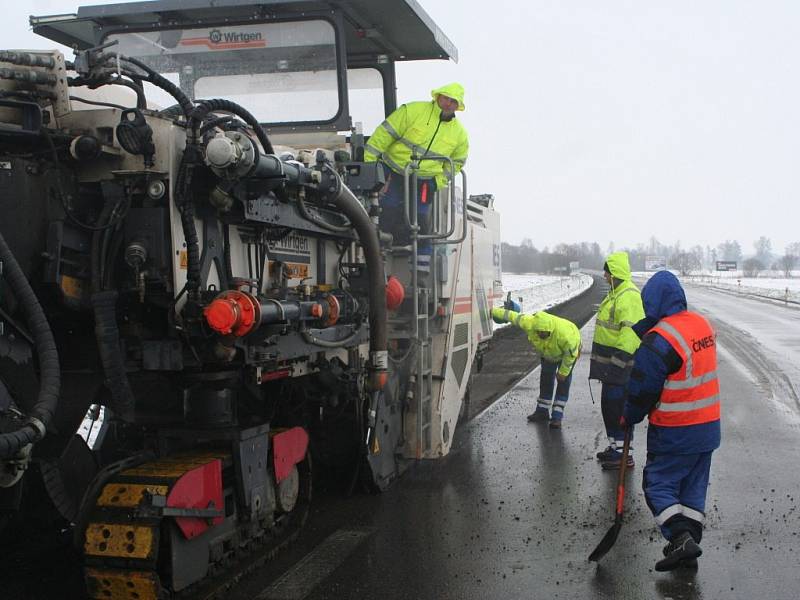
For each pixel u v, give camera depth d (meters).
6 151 3.81
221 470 4.51
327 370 5.55
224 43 6.34
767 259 197.25
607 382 7.68
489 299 10.20
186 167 3.96
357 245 6.31
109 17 6.27
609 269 7.98
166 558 4.09
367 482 6.55
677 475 5.13
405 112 7.19
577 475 7.39
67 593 4.44
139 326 4.18
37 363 3.88
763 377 13.67
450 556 5.23
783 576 4.96
